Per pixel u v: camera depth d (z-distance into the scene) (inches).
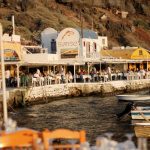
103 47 5812.0
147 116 2359.7
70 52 4980.3
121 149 859.4
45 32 5462.6
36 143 847.7
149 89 4778.5
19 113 2878.9
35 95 3452.3
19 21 7199.8
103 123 2428.6
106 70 4936.0
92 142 1859.0
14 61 3846.0
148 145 1761.8
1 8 7662.4
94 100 3715.6
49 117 2701.8
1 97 2866.6
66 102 3587.6
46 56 4480.8
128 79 4589.1
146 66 5580.7
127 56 5506.9
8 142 861.8
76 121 2529.5
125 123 2394.2
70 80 4097.0
